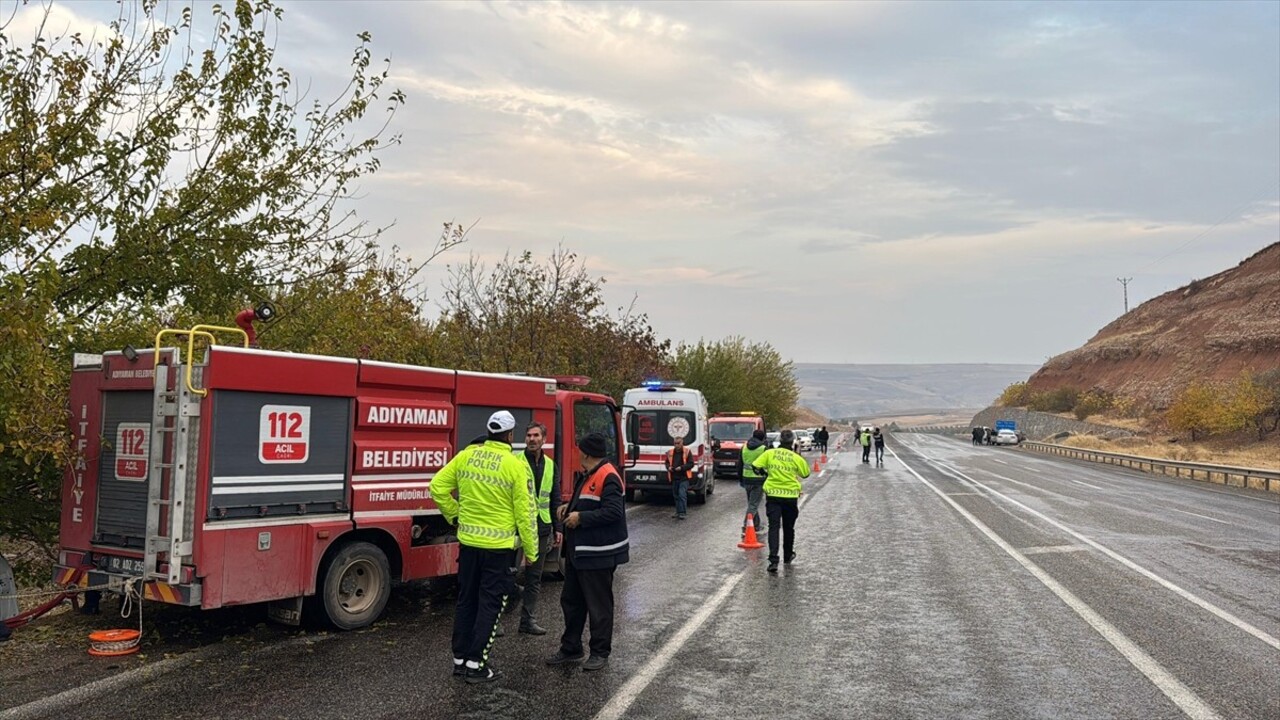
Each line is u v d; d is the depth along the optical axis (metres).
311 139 11.25
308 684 6.16
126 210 9.72
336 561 7.68
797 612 8.78
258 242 10.80
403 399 8.45
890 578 10.78
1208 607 9.08
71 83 8.98
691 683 6.32
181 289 10.43
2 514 9.09
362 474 8.04
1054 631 8.02
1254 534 15.47
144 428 7.08
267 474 7.21
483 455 6.56
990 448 69.25
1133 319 110.00
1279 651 7.32
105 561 7.28
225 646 7.22
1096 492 25.11
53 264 7.52
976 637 7.78
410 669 6.57
